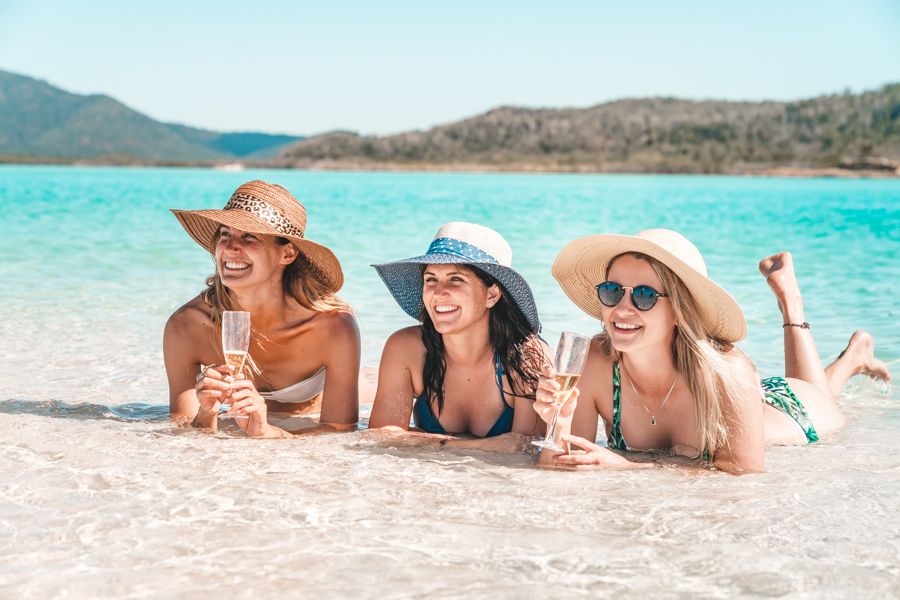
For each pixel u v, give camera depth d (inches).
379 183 2236.7
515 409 172.7
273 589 101.7
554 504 130.6
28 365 228.4
